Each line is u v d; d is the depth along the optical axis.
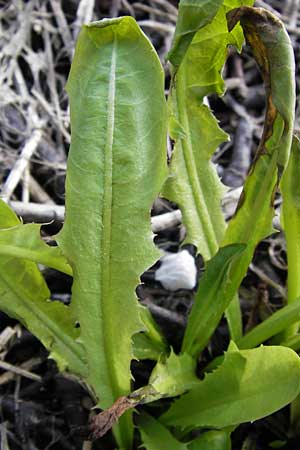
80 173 0.24
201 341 0.31
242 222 0.29
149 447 0.28
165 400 0.30
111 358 0.27
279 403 0.26
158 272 0.35
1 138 0.38
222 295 0.28
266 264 0.36
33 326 0.29
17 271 0.28
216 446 0.28
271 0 0.45
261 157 0.28
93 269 0.25
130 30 0.24
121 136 0.24
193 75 0.29
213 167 0.31
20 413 0.31
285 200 0.29
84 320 0.26
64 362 0.29
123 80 0.24
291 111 0.25
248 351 0.26
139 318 0.26
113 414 0.26
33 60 0.40
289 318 0.29
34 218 0.34
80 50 0.24
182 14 0.25
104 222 0.25
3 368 0.32
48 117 0.39
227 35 0.28
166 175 0.25
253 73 0.43
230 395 0.27
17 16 0.41
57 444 0.31
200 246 0.31
